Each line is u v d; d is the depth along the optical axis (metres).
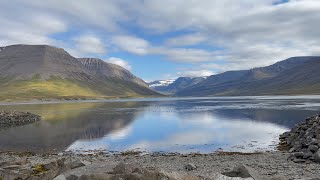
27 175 21.05
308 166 27.42
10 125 89.94
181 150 47.28
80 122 91.38
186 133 65.31
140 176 15.34
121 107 175.12
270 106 141.00
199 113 116.50
